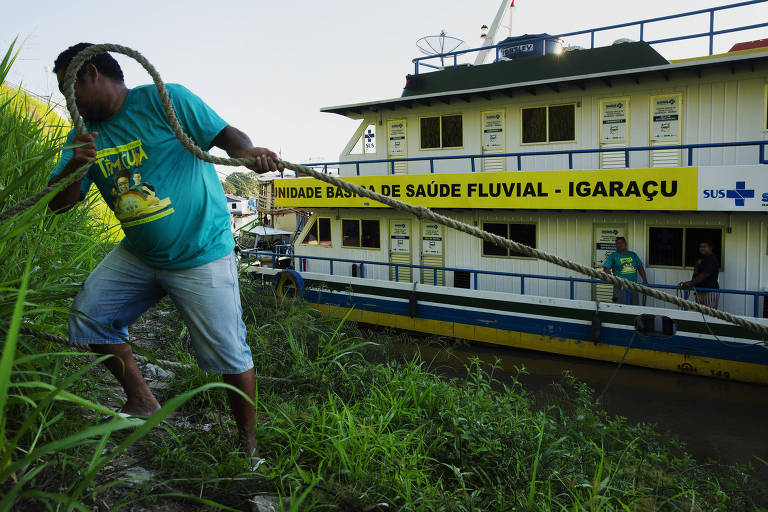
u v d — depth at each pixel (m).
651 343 9.53
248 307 6.33
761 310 9.14
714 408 8.12
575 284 10.78
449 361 10.34
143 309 2.81
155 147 2.43
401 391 4.52
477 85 11.69
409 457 3.13
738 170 8.46
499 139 11.65
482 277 11.75
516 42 11.66
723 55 9.47
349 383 4.52
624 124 10.41
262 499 2.35
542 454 3.74
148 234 2.44
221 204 2.67
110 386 3.30
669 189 8.97
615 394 8.74
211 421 3.23
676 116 9.96
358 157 13.44
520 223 11.24
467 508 2.88
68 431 2.44
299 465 2.85
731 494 4.51
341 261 12.99
